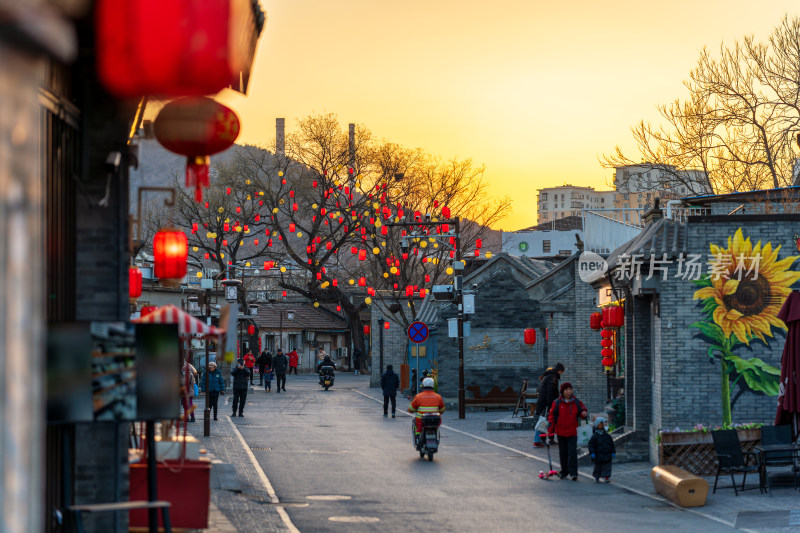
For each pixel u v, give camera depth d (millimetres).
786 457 18812
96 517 10391
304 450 25906
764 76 44875
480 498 18031
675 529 14766
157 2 5340
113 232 10602
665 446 20953
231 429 31391
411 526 14992
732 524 15211
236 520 14852
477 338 44719
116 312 10555
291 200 69750
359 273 75188
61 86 9812
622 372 28578
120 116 10547
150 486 10031
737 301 22641
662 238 22891
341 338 96875
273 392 56656
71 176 10297
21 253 4109
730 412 22500
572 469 20688
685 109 45969
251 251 85688
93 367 9094
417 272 63875
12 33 3854
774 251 22625
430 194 59125
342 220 67812
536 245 85000
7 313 4027
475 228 62719
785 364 19344
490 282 44875
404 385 55031
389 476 21047
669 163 46125
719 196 32000
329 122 65875
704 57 45781
